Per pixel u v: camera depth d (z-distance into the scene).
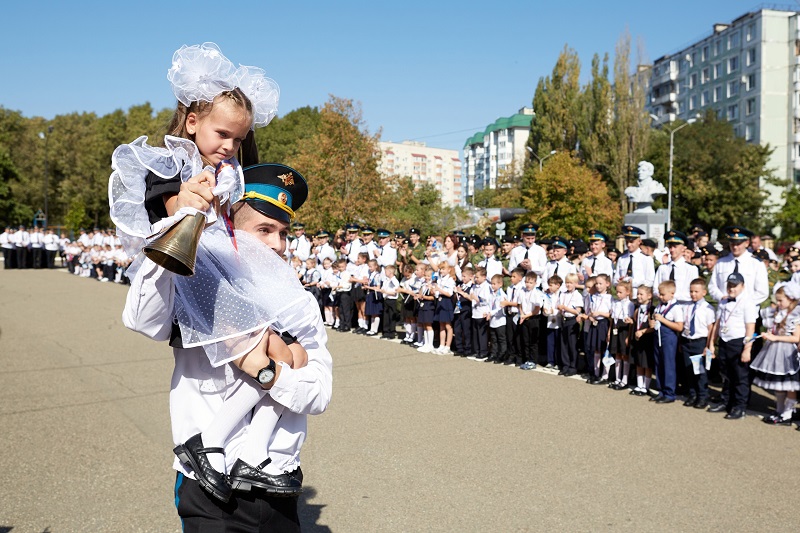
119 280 23.30
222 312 1.73
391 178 26.42
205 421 1.91
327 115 24.70
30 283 22.34
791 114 61.44
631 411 7.18
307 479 5.11
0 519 4.38
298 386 1.86
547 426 6.55
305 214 24.77
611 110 45.78
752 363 7.00
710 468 5.41
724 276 8.26
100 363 9.54
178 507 1.97
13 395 7.70
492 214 34.62
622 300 8.35
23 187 56.28
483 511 4.54
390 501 4.70
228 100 1.78
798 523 4.40
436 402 7.46
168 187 1.69
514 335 9.96
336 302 13.77
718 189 42.12
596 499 4.76
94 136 60.28
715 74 68.31
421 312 11.05
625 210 44.41
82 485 4.97
